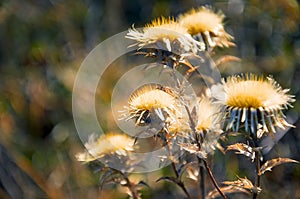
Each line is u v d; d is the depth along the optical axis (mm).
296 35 9539
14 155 9477
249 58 9281
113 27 10602
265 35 9664
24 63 11086
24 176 9367
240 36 9609
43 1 11414
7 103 10266
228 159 8016
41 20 11273
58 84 10242
